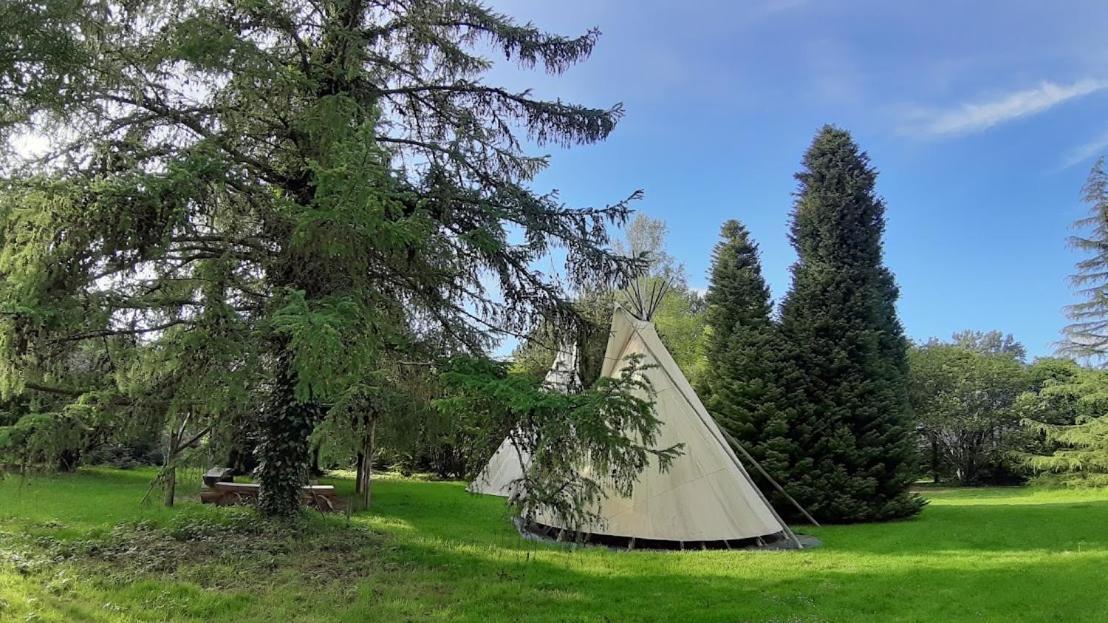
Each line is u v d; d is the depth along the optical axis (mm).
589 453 6414
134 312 6758
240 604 5637
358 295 6555
